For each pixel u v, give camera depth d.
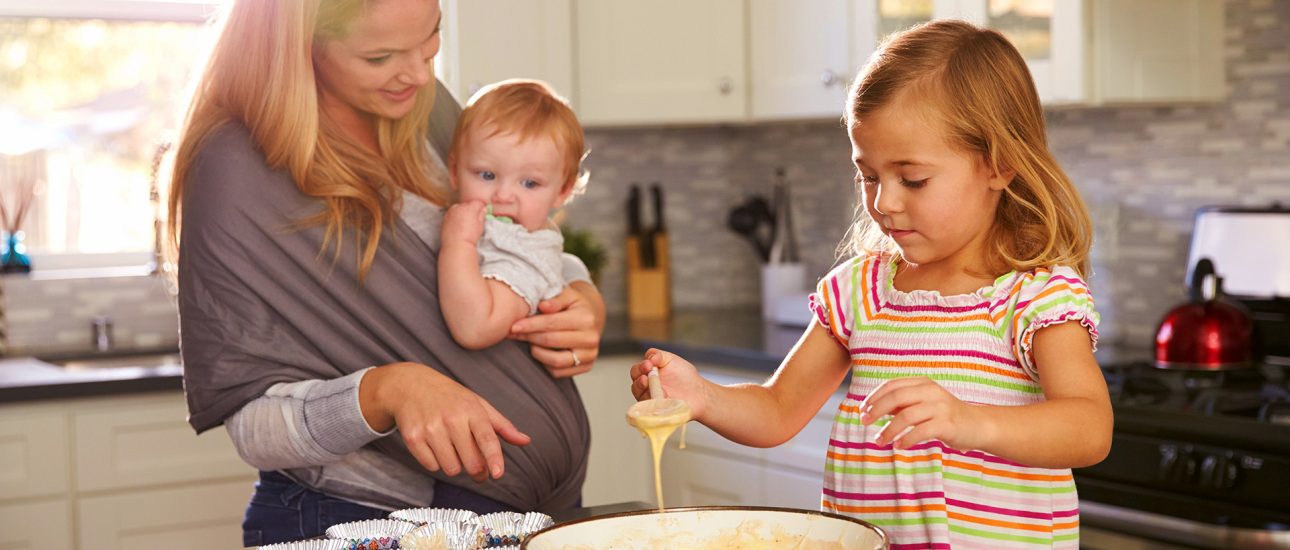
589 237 3.58
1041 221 1.19
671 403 1.09
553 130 1.64
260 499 1.49
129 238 3.47
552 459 1.54
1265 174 2.71
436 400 1.29
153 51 3.46
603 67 3.33
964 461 1.15
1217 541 2.01
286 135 1.38
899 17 2.99
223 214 1.37
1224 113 2.78
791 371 1.35
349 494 1.46
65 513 2.67
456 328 1.47
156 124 3.47
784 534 1.01
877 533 0.93
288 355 1.40
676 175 3.91
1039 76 2.73
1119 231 2.99
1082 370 1.12
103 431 2.70
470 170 1.63
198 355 1.39
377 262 1.45
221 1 1.44
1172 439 2.11
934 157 1.15
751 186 3.95
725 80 3.38
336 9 1.36
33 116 3.35
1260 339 2.51
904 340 1.22
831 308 1.31
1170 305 2.89
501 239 1.55
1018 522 1.13
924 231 1.18
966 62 1.17
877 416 1.00
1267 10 2.69
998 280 1.19
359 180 1.44
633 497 3.19
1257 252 2.62
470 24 3.19
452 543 1.08
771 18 3.32
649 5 3.35
